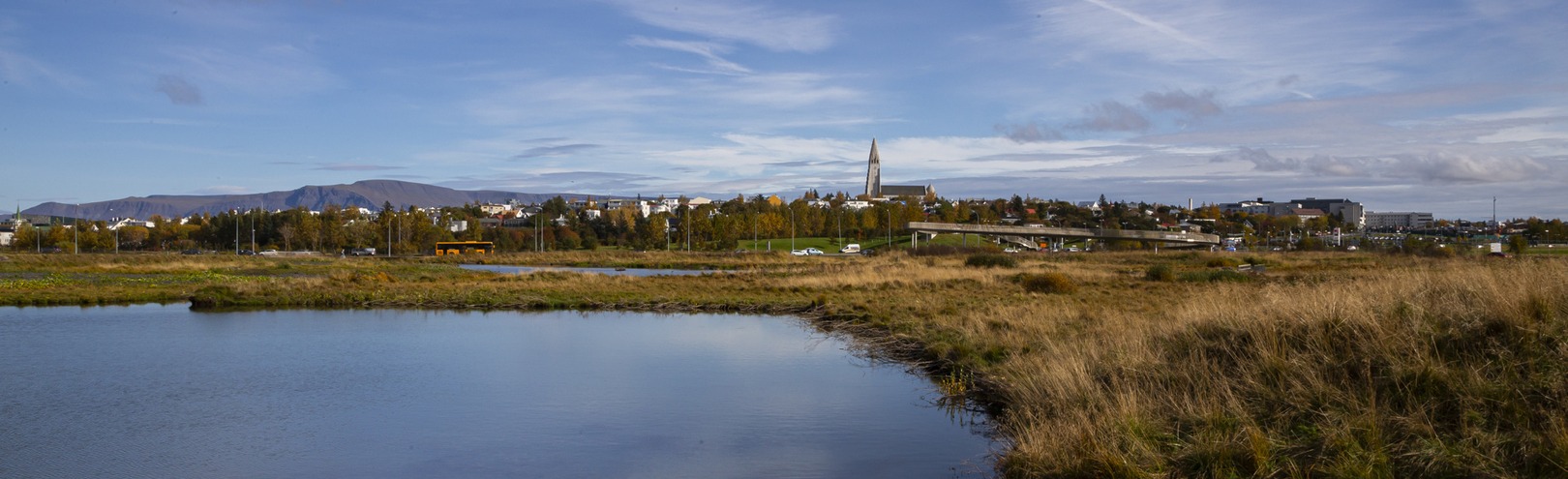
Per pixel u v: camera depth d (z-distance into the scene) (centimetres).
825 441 1476
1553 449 909
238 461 1402
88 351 2477
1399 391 1105
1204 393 1262
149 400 1827
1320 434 1057
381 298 4012
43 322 3191
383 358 2361
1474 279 1410
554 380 2034
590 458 1405
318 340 2739
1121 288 4103
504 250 15025
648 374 2112
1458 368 1138
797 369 2173
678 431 1561
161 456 1427
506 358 2364
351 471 1345
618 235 18338
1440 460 949
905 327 2669
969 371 1930
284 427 1606
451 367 2219
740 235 16788
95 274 6103
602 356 2397
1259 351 1321
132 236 17950
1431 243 10338
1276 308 1481
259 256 10938
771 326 3112
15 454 1438
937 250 10725
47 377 2067
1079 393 1365
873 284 4484
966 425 1559
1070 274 5400
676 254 11700
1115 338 1748
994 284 4409
